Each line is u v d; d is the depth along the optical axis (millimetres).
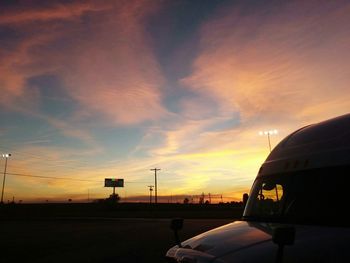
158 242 22266
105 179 138625
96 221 59906
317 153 4246
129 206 138500
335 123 4355
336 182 3912
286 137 5047
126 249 19078
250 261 3344
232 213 89312
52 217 79875
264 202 4613
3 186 107688
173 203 164625
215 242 3928
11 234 33000
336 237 3363
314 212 3932
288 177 4441
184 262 3840
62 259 16203
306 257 3252
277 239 3066
